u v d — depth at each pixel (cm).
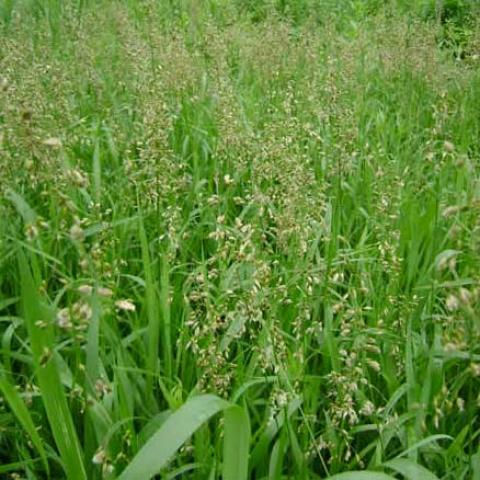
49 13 794
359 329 303
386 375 306
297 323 308
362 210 436
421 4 1000
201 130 521
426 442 253
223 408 191
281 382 278
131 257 399
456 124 598
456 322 226
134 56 597
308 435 281
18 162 376
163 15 838
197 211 414
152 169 383
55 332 314
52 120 429
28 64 557
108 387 259
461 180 429
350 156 451
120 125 523
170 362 299
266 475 268
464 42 837
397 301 340
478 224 237
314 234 366
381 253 365
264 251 339
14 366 325
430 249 378
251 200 355
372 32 814
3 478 276
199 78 601
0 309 341
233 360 308
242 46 730
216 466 252
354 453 296
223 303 307
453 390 293
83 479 224
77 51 614
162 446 179
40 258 356
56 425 219
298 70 647
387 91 687
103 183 464
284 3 1005
